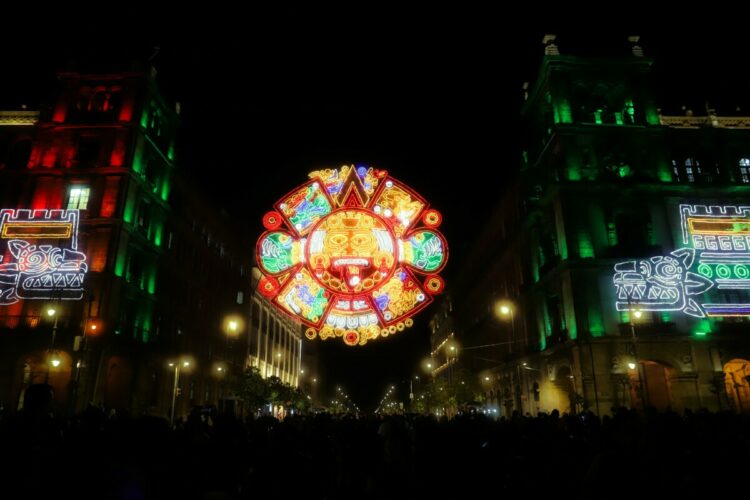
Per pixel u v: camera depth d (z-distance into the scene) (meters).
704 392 38.84
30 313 40.59
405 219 41.03
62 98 47.62
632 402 37.84
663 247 42.31
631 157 45.00
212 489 8.30
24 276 40.72
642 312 40.22
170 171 53.00
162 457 8.15
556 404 43.25
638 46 48.41
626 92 47.16
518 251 56.56
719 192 43.94
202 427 11.93
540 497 12.37
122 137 45.84
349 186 41.53
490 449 13.70
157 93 49.91
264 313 86.56
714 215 43.22
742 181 45.28
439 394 70.94
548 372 45.06
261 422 12.69
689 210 43.25
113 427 9.69
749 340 39.94
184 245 56.97
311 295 39.72
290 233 40.81
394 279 39.72
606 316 40.09
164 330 50.94
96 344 38.94
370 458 14.25
